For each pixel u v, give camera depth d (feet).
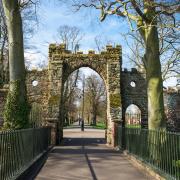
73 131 214.48
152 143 56.54
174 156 43.88
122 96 133.49
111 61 127.85
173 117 137.28
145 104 133.59
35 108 132.05
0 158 37.96
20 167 50.11
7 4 68.95
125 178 50.52
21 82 70.85
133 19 69.97
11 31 69.82
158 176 48.47
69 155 82.23
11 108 70.59
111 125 118.32
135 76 134.72
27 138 57.26
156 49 66.49
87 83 296.92
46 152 84.64
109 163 67.56
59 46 131.34
